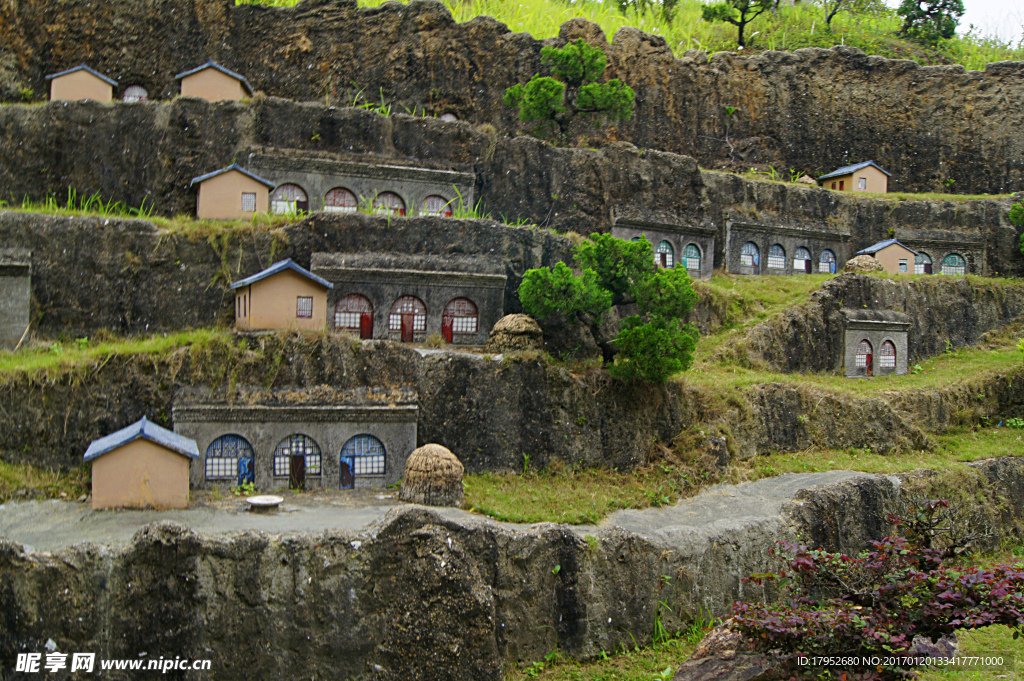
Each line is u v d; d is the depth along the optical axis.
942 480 29.97
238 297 28.55
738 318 38.22
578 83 42.78
